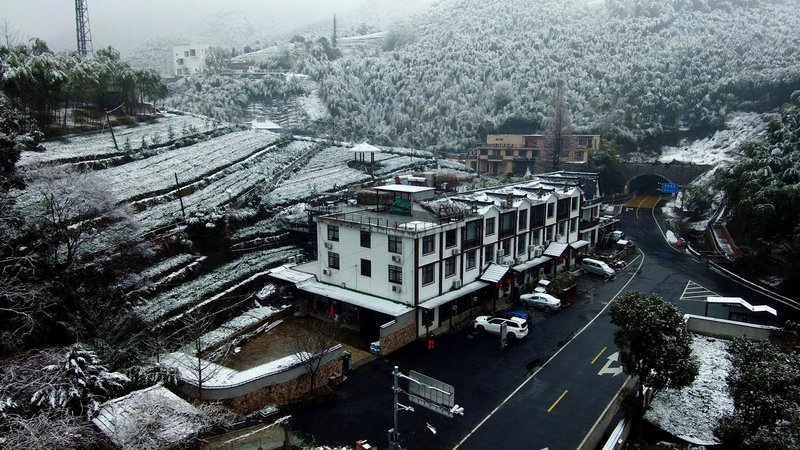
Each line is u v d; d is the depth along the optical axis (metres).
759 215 55.12
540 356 35.44
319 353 30.67
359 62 148.25
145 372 27.33
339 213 45.19
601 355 35.47
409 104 126.38
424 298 38.59
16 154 33.31
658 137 108.06
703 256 59.16
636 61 123.56
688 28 137.75
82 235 37.12
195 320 31.80
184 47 159.62
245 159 71.81
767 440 21.28
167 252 43.81
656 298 27.23
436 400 21.09
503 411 28.80
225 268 45.31
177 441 20.53
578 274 54.19
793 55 109.25
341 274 42.12
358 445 23.30
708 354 35.72
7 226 30.58
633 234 70.88
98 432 20.28
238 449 23.41
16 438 16.69
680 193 90.44
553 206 52.69
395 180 61.28
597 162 94.56
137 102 87.19
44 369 21.14
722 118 104.31
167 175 59.16
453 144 112.94
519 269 46.84
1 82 59.88
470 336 38.84
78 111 75.56
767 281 49.81
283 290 43.94
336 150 92.44
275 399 29.22
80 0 100.75
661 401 30.23
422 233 37.09
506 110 116.62
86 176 40.47
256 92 127.31
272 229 53.41
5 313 26.12
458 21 177.50
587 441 26.08
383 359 35.12
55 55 75.56
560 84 108.94
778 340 35.75
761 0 150.25
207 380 27.19
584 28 148.12
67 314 28.69
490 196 50.59
